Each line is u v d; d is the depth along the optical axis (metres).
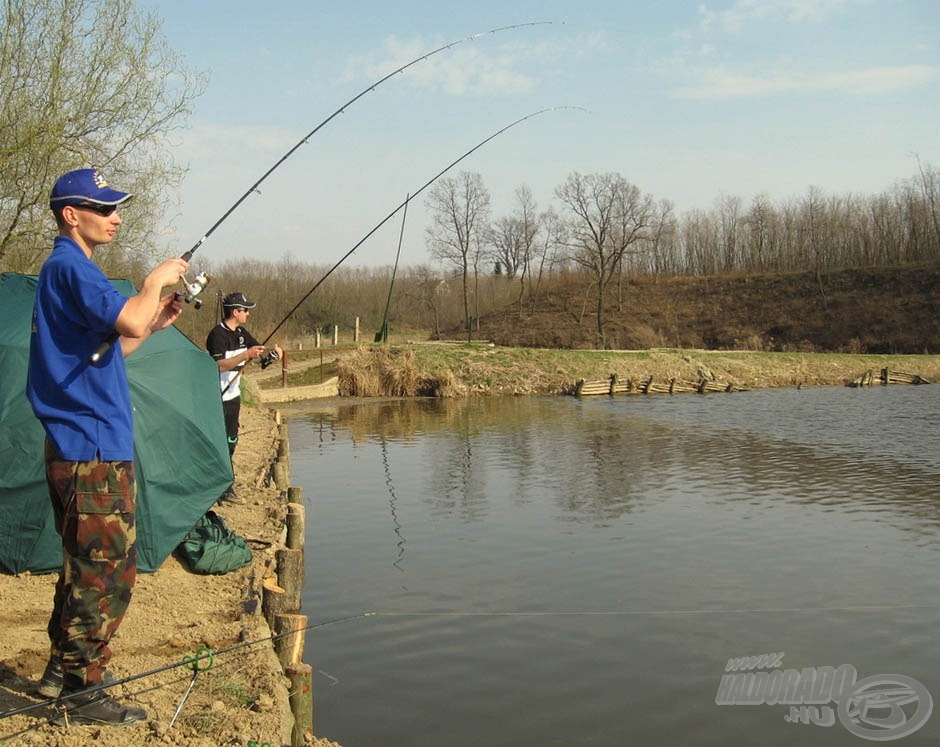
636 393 37.03
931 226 72.94
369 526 12.12
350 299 64.88
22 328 6.71
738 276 72.38
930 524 12.53
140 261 16.34
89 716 4.08
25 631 5.35
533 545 11.11
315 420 26.28
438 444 20.86
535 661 7.23
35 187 13.59
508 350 38.28
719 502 14.05
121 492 3.99
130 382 6.81
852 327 60.19
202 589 6.55
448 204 60.44
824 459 18.77
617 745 5.85
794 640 7.85
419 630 7.91
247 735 4.15
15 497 6.50
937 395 35.94
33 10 13.41
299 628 5.41
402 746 5.74
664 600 8.93
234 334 8.91
